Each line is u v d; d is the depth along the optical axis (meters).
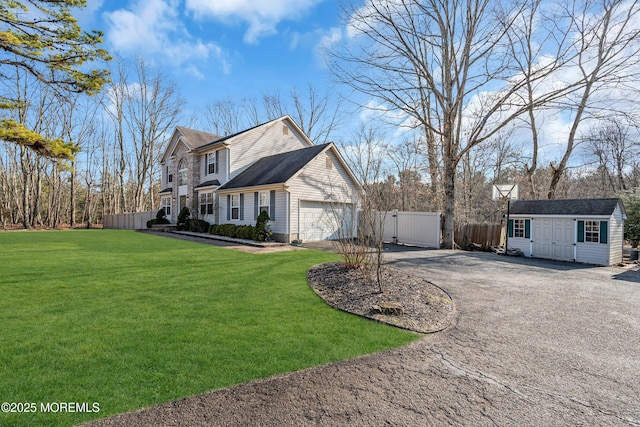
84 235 19.75
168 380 3.07
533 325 4.95
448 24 15.11
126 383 2.99
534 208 13.52
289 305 5.62
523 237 13.70
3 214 33.94
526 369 3.53
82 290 6.29
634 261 12.49
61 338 3.96
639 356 3.89
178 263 9.54
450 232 15.51
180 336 4.11
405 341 4.24
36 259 9.86
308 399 2.85
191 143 23.38
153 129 34.94
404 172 26.56
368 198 8.84
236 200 19.22
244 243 15.36
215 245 14.66
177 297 5.93
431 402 2.86
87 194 38.16
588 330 4.76
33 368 3.21
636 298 6.62
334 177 18.17
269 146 22.23
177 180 24.94
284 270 8.68
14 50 9.38
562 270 10.19
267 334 4.28
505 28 13.78
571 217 12.35
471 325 4.93
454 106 15.20
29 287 6.46
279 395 2.90
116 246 13.66
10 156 33.72
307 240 16.77
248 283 7.15
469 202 26.38
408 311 5.41
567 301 6.33
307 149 18.80
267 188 16.75
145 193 42.97
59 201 33.78
